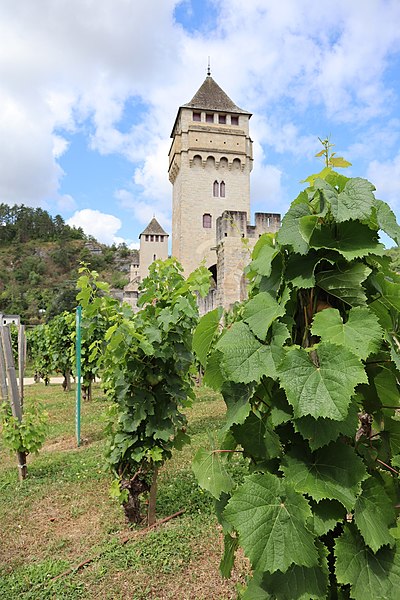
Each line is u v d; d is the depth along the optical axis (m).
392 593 1.43
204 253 40.69
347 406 1.30
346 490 1.41
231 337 1.61
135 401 5.11
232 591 3.77
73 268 123.88
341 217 1.47
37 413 7.76
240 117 42.75
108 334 4.93
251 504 1.41
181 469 7.10
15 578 4.26
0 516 5.79
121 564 4.28
